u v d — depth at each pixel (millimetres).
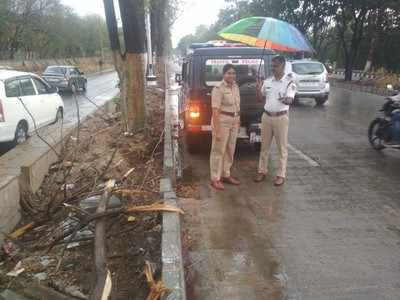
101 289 3609
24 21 46469
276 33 6926
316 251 4918
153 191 6344
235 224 5660
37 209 5945
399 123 8898
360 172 8039
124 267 4492
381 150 9742
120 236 5141
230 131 7012
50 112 11594
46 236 5203
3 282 4277
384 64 36656
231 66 6723
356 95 23234
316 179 7602
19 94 10258
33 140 8188
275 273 4453
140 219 5469
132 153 8461
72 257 4680
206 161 8742
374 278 4348
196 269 4531
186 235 5312
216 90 6773
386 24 31719
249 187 7160
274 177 7734
